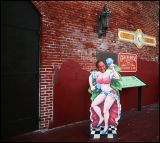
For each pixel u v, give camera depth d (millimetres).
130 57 12078
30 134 8242
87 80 10000
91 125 8391
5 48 7598
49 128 8836
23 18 8055
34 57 8391
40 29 8547
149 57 13469
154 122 10219
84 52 9891
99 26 10391
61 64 9125
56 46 8953
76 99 9664
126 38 11828
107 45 10836
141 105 13008
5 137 7641
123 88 11156
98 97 8477
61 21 9086
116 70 8773
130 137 8312
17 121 7938
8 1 7660
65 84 9266
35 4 8336
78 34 9664
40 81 8562
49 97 8797
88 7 10023
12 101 7793
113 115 8469
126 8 11812
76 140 7938
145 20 13078
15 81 7855
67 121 9398
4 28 7570
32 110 8367
